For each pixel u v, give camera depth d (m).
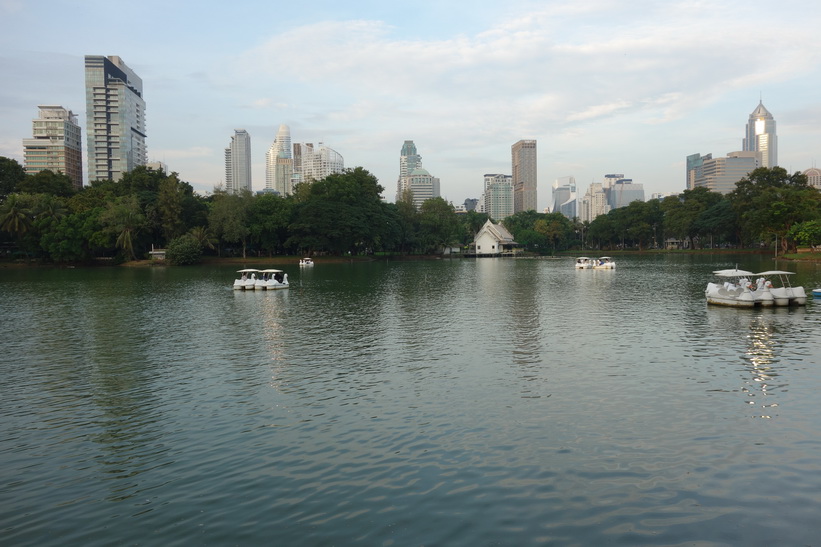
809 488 12.53
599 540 10.73
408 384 21.20
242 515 11.84
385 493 12.63
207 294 56.09
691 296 50.16
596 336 30.47
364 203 137.25
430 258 156.75
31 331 34.25
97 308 45.25
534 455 14.47
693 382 20.92
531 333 31.66
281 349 28.20
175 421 17.58
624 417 17.17
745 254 143.50
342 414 17.91
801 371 22.39
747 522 11.26
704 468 13.59
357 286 64.00
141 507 12.27
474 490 12.69
